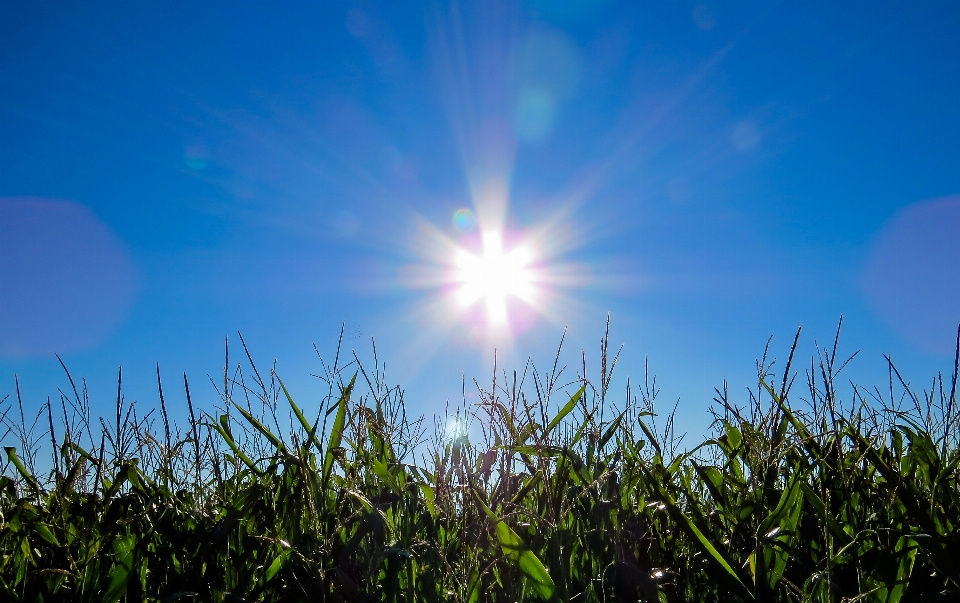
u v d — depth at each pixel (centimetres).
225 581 307
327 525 332
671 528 324
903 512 297
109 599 287
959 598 257
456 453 365
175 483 366
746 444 333
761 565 267
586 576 302
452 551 322
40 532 321
